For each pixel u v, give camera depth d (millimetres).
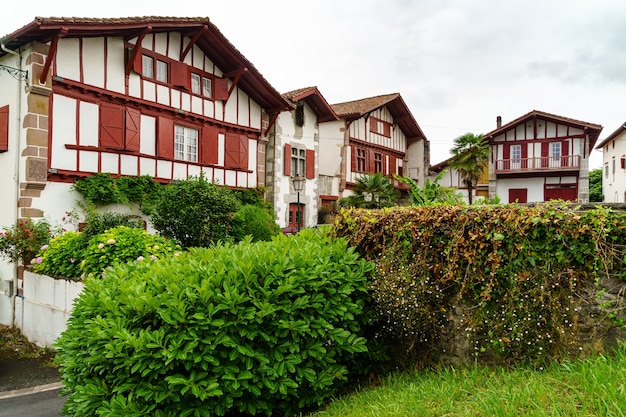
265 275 3738
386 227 4648
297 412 3855
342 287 4156
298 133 19109
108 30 11336
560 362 3582
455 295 4215
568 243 3650
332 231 5316
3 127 10711
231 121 15734
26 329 9438
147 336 3184
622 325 3451
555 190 27938
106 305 3477
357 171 23797
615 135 29031
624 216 3508
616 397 2510
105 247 7477
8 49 10031
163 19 12453
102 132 11719
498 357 3904
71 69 11062
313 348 3713
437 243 4293
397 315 4320
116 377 3326
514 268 3818
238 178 15969
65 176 10922
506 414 2664
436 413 2965
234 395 3264
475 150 24672
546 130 27609
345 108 23906
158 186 12664
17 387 6910
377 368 4645
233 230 10516
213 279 3539
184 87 13891
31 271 9375
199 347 3242
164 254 7480
